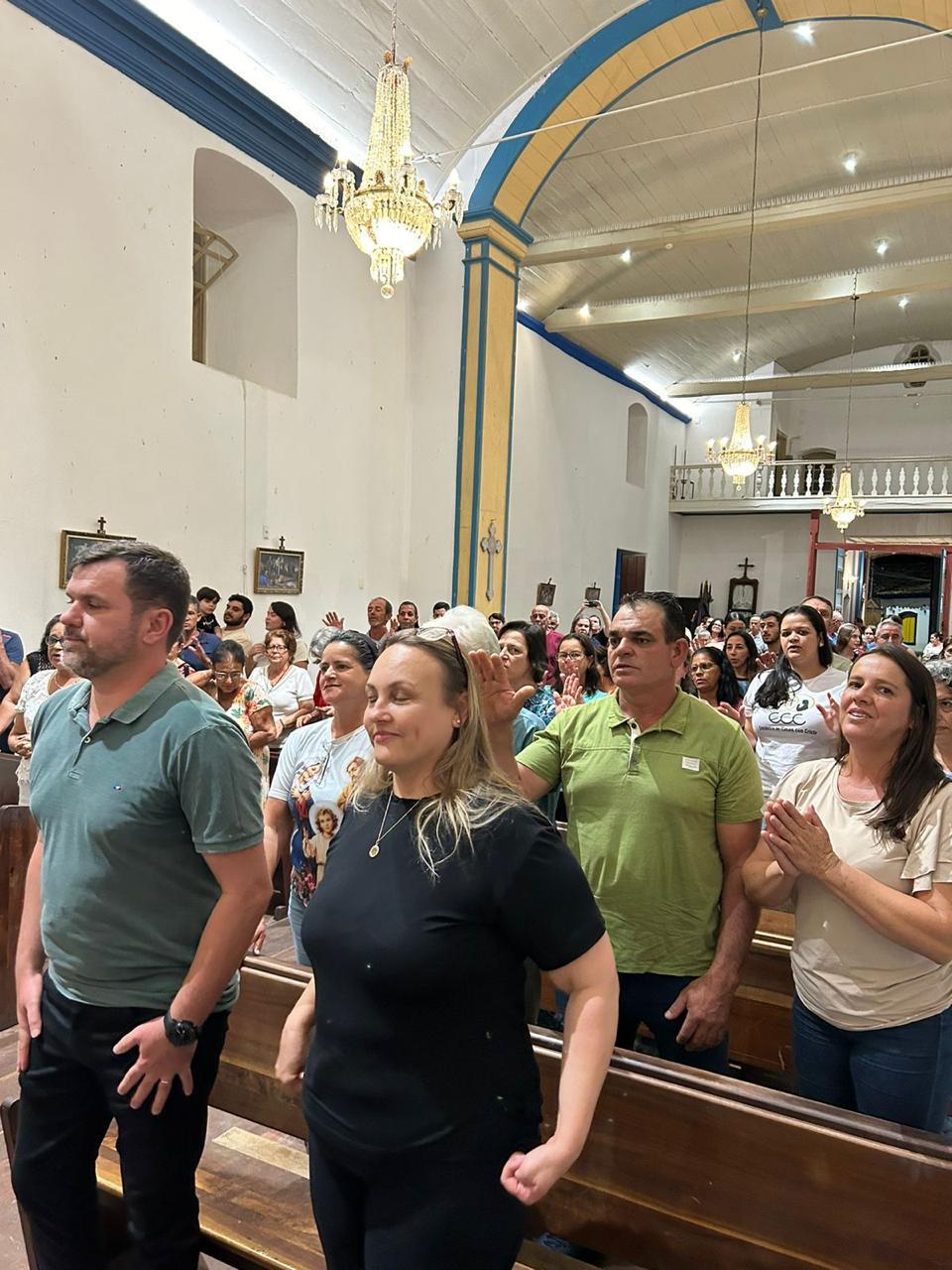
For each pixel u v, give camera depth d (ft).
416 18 24.59
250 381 25.02
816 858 5.63
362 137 27.58
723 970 6.36
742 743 6.79
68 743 5.20
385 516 31.22
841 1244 4.80
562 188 34.14
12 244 18.26
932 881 5.65
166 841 5.00
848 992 5.96
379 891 4.09
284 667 17.33
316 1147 4.29
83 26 19.33
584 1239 5.63
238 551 24.71
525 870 3.97
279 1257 5.69
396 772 4.35
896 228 39.68
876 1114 5.86
